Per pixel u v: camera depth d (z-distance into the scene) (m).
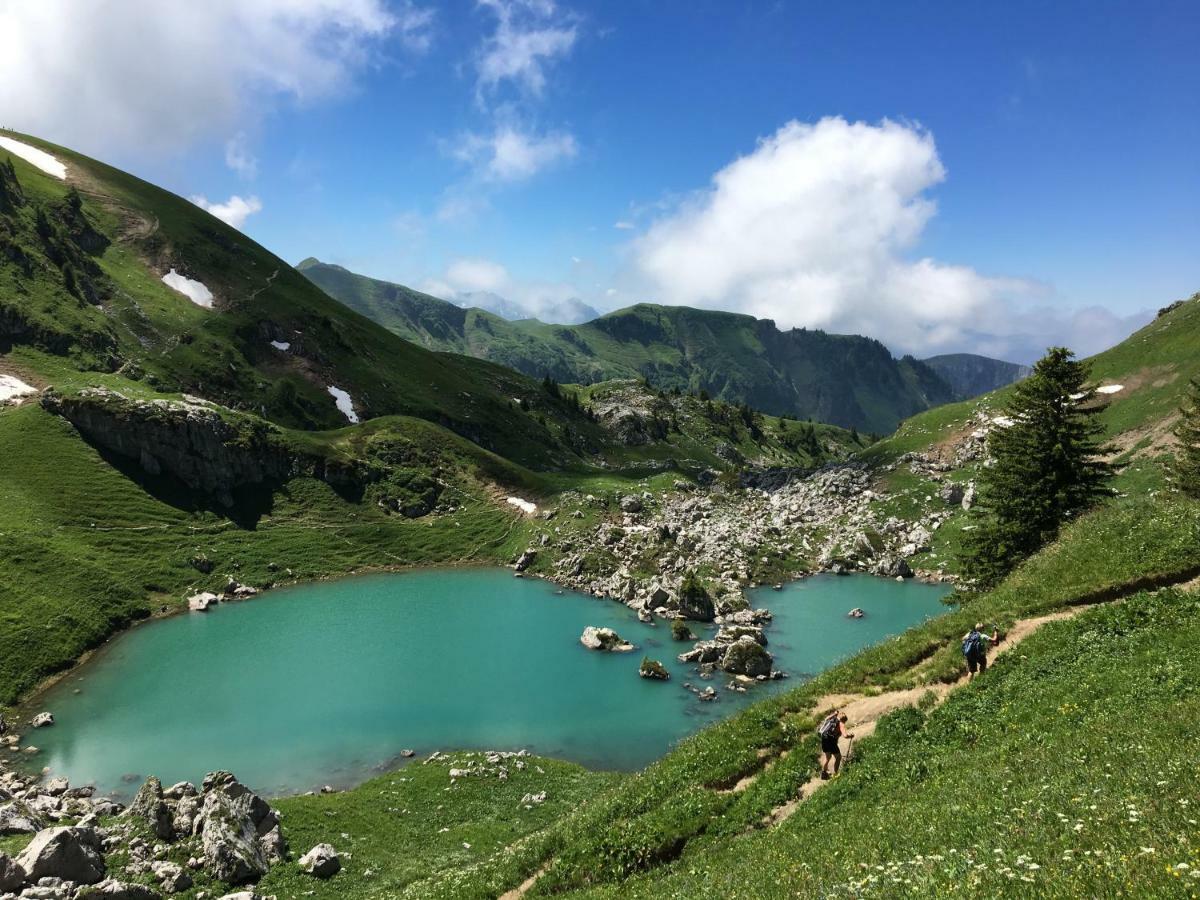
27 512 93.25
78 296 147.38
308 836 40.00
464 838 41.81
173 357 151.88
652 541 125.06
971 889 9.98
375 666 76.19
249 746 57.72
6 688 64.88
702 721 64.81
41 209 160.38
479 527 138.12
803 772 23.25
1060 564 31.27
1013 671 24.06
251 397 157.88
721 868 17.64
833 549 127.25
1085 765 14.83
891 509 137.62
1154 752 14.12
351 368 193.75
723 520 141.38
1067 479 52.94
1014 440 55.94
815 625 91.50
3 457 101.06
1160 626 22.97
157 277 179.12
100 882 30.95
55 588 82.06
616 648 83.12
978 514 61.38
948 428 167.50
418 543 129.75
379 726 62.59
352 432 154.25
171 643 80.31
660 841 22.38
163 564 98.69
